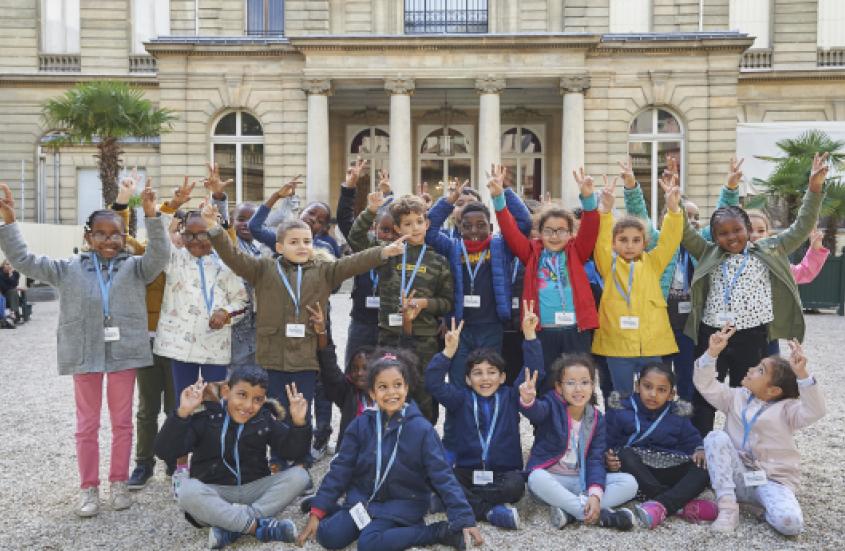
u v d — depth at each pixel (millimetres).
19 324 18156
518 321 6793
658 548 4895
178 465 6457
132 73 32219
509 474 5609
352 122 30125
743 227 6297
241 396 5262
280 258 6094
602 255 6547
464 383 6660
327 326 6473
